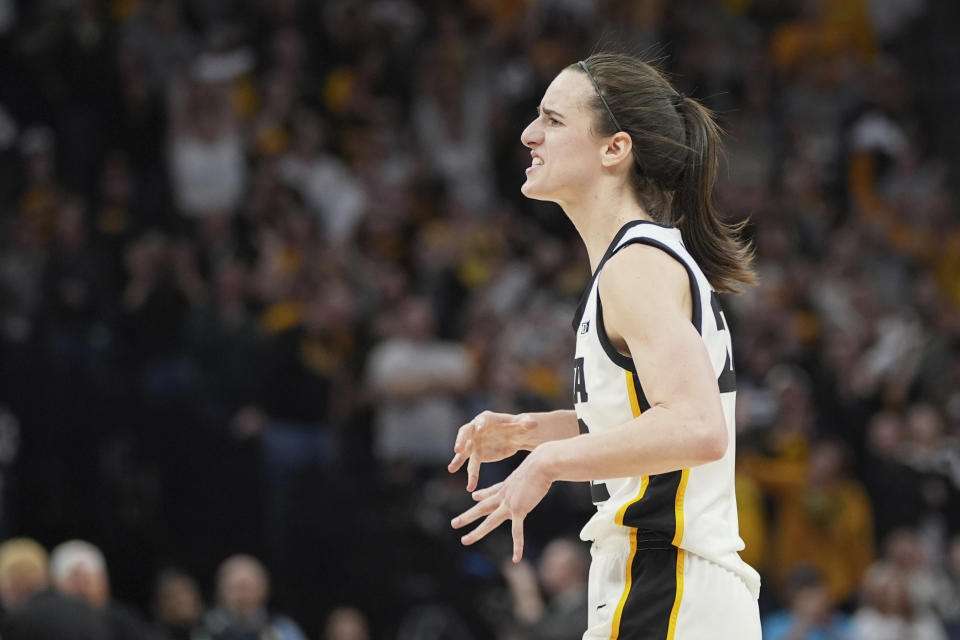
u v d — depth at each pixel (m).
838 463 30.41
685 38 42.78
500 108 38.66
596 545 9.32
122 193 32.38
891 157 43.38
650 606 8.83
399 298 31.41
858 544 30.11
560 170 9.41
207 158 33.91
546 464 8.29
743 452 30.11
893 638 26.72
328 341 29.77
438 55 38.62
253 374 28.45
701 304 8.88
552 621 21.91
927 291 37.66
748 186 39.00
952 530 31.09
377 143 36.53
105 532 26.83
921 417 31.97
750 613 9.00
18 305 28.23
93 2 34.97
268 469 27.30
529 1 41.72
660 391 8.30
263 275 30.53
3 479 26.20
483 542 26.23
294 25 38.62
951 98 48.19
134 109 34.62
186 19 38.34
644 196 9.52
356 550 26.47
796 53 44.72
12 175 31.83
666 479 8.88
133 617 20.89
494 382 29.66
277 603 26.52
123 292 31.00
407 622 25.42
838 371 33.38
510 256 35.84
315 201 34.62
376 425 28.95
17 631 18.64
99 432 27.33
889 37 49.56
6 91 34.00
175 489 27.22
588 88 9.42
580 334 9.21
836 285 37.12
